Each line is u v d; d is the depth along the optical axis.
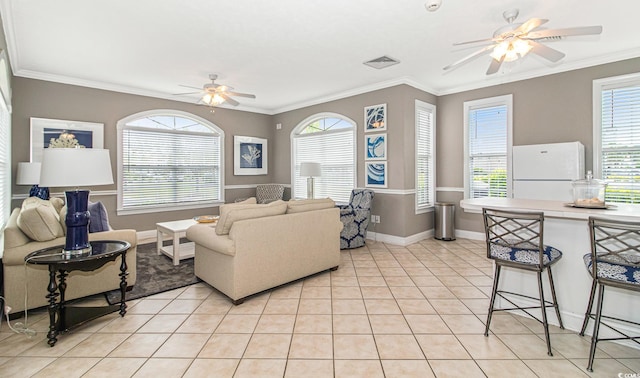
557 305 2.32
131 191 5.46
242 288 2.85
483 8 2.85
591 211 2.09
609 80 4.00
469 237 5.45
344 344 2.21
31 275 2.58
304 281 3.46
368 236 5.52
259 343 2.22
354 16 2.98
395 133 5.06
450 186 5.59
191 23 3.09
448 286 3.30
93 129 5.00
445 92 5.57
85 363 1.99
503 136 4.98
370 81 5.11
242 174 6.89
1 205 3.33
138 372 1.90
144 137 5.60
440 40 3.52
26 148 4.45
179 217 6.00
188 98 5.98
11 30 3.18
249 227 2.88
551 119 4.48
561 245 2.41
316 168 5.69
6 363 1.99
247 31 3.27
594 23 3.12
